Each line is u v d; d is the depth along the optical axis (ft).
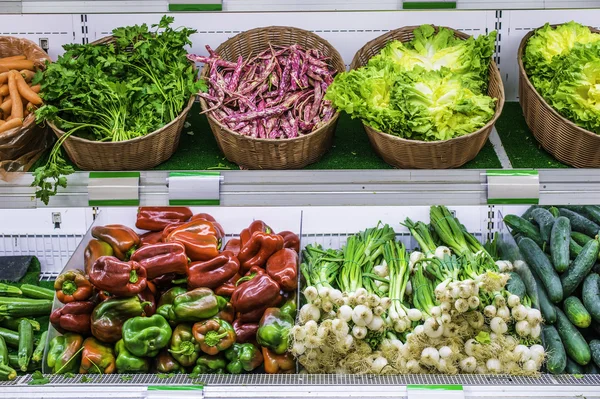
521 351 7.25
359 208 8.47
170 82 7.66
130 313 7.39
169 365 7.40
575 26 8.17
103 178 6.99
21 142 7.50
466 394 7.11
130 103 7.58
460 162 7.39
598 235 7.78
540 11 8.46
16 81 7.82
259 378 7.31
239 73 8.08
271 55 8.23
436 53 8.01
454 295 7.13
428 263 7.76
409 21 8.52
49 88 7.49
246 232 8.18
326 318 7.37
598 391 7.13
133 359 7.32
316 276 7.66
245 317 7.60
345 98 7.47
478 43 7.92
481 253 7.80
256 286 7.55
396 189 7.04
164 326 7.38
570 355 7.37
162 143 7.45
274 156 7.43
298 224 8.57
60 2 6.99
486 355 7.25
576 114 7.34
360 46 8.61
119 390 7.16
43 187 6.91
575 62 7.54
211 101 7.86
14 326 7.80
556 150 7.55
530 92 7.74
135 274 7.36
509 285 7.58
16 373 7.36
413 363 7.26
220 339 7.32
